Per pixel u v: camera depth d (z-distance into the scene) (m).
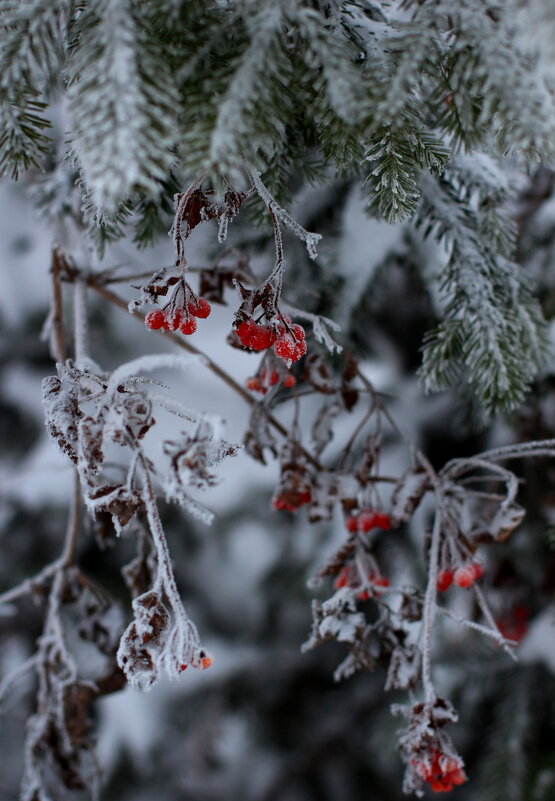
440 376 0.83
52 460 1.40
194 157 0.63
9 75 0.66
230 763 1.65
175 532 1.49
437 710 0.74
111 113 0.62
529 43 0.63
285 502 0.83
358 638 0.78
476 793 1.20
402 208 0.72
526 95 0.65
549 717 1.21
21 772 1.62
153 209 0.80
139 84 0.63
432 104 0.74
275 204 0.68
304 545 1.36
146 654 0.68
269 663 1.56
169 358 0.68
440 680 1.19
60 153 0.83
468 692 1.20
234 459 1.39
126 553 1.50
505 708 1.20
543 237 1.02
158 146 0.62
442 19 0.68
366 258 0.90
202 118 0.64
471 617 1.11
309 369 0.83
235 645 1.56
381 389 1.23
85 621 0.88
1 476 1.48
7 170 0.69
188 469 0.66
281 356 0.70
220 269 0.83
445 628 1.19
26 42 0.66
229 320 1.35
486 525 0.80
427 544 0.82
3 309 1.41
